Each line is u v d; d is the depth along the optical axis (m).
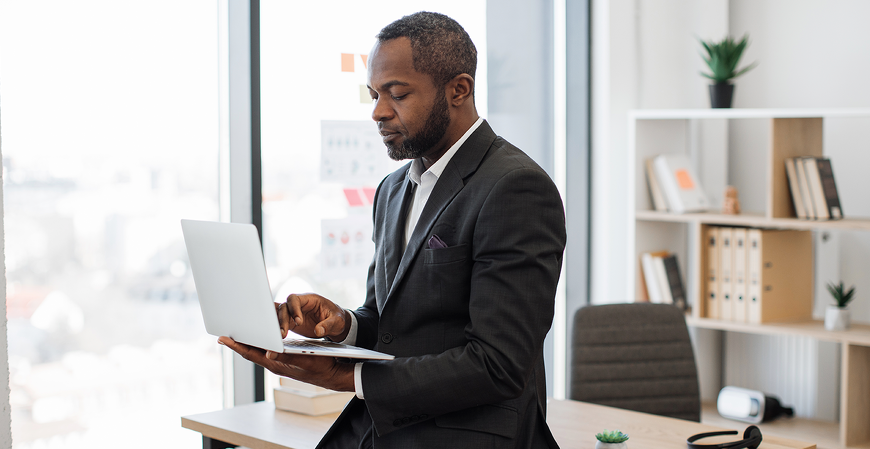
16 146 2.10
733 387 3.30
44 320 2.17
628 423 2.00
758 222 3.02
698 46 3.69
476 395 1.21
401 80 1.26
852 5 3.42
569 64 3.67
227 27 2.54
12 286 2.11
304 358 1.24
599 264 3.66
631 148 3.34
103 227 2.29
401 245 1.42
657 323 2.60
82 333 2.25
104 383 2.30
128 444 2.37
